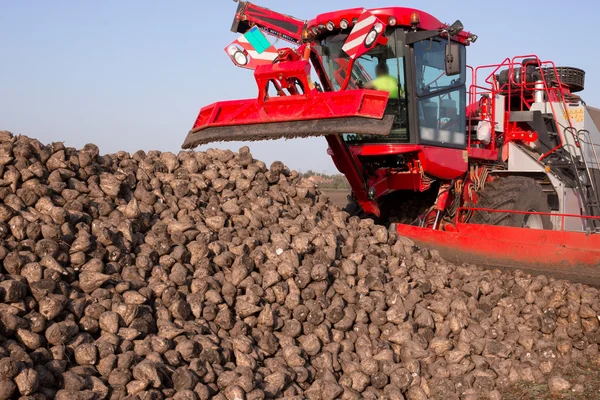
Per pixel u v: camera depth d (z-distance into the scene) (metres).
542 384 5.68
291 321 5.41
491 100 10.11
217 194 6.95
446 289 6.80
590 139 10.97
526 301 7.02
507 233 7.91
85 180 6.10
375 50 8.34
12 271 4.59
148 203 6.20
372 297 5.99
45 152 5.95
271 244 6.16
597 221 11.11
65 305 4.53
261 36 8.08
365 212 8.93
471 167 9.45
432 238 8.40
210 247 5.82
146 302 4.93
